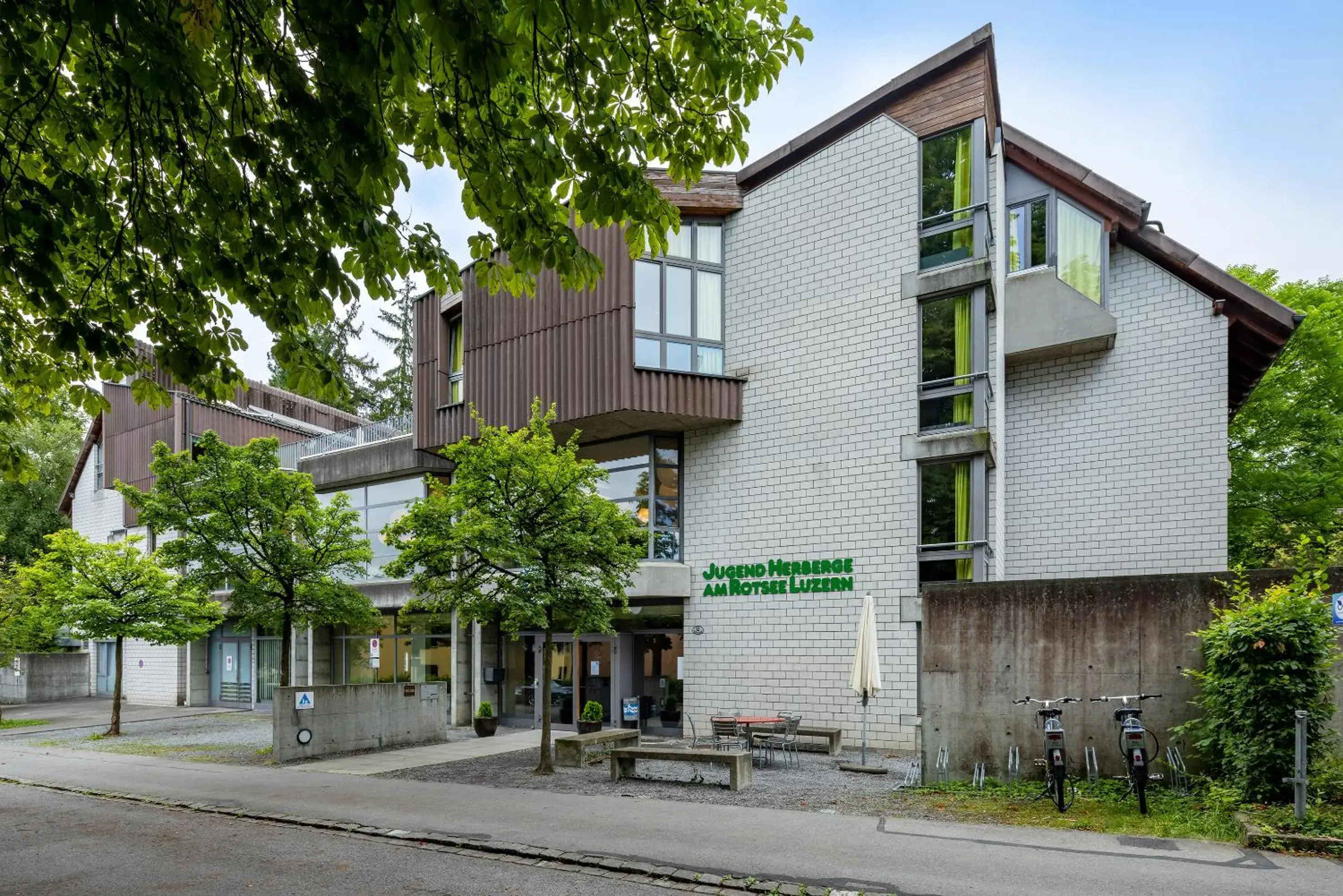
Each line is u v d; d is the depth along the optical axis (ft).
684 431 58.39
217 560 54.60
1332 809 24.90
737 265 57.26
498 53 15.25
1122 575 48.85
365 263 21.53
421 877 23.67
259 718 75.41
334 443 81.41
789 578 52.70
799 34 20.83
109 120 20.51
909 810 29.84
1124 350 51.13
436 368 66.39
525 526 41.22
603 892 22.06
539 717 62.95
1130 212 49.55
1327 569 28.53
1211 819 26.13
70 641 112.98
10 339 25.90
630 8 18.35
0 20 16.94
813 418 52.95
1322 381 69.41
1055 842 25.00
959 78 50.11
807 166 54.85
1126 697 30.27
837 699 49.96
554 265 21.63
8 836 30.01
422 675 69.51
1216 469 47.93
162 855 26.76
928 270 49.78
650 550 56.54
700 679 55.31
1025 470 53.52
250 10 17.79
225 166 20.56
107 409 27.25
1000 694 33.55
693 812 30.48
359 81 15.78
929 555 48.14
